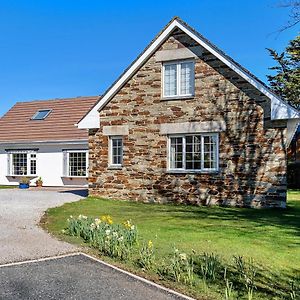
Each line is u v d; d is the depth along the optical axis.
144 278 6.30
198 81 16.22
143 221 11.92
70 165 27.91
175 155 16.70
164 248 8.27
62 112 30.91
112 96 17.92
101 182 18.09
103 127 18.11
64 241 8.84
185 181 16.34
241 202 15.34
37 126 30.05
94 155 18.33
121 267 6.88
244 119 15.38
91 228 8.82
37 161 28.83
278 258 7.69
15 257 7.38
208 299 5.45
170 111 16.70
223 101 15.75
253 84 15.20
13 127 30.88
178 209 14.84
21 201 16.88
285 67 38.81
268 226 11.13
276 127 14.90
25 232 9.88
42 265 6.93
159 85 16.94
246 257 7.71
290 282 6.27
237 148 15.47
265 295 5.67
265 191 15.00
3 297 5.36
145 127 17.20
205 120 16.03
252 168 15.22
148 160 17.09
